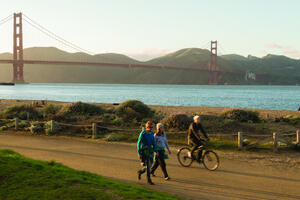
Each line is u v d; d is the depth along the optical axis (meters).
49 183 6.72
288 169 9.91
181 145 13.88
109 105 31.34
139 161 10.63
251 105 51.12
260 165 10.40
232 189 7.68
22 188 6.38
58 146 13.44
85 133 16.81
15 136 16.23
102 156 11.40
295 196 7.23
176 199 6.56
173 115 17.02
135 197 6.17
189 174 9.06
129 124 18.50
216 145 13.42
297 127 17.27
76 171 8.14
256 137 15.07
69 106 20.91
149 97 74.94
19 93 92.75
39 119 20.59
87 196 6.07
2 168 7.47
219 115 19.36
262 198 7.07
